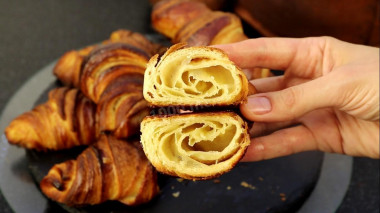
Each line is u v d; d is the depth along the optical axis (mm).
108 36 610
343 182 383
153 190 364
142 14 654
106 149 371
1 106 490
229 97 266
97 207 365
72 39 601
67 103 413
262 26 575
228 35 467
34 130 397
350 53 347
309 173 387
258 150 377
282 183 380
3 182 379
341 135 382
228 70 272
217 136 281
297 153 406
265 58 365
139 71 423
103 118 397
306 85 307
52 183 355
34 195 370
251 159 382
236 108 283
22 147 404
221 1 568
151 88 266
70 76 469
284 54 366
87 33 613
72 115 406
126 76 415
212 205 364
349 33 521
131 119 385
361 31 512
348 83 304
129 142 384
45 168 395
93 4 672
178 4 510
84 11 656
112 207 365
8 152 406
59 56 570
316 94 303
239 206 362
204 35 454
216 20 466
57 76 475
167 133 271
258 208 360
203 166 271
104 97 400
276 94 306
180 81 268
